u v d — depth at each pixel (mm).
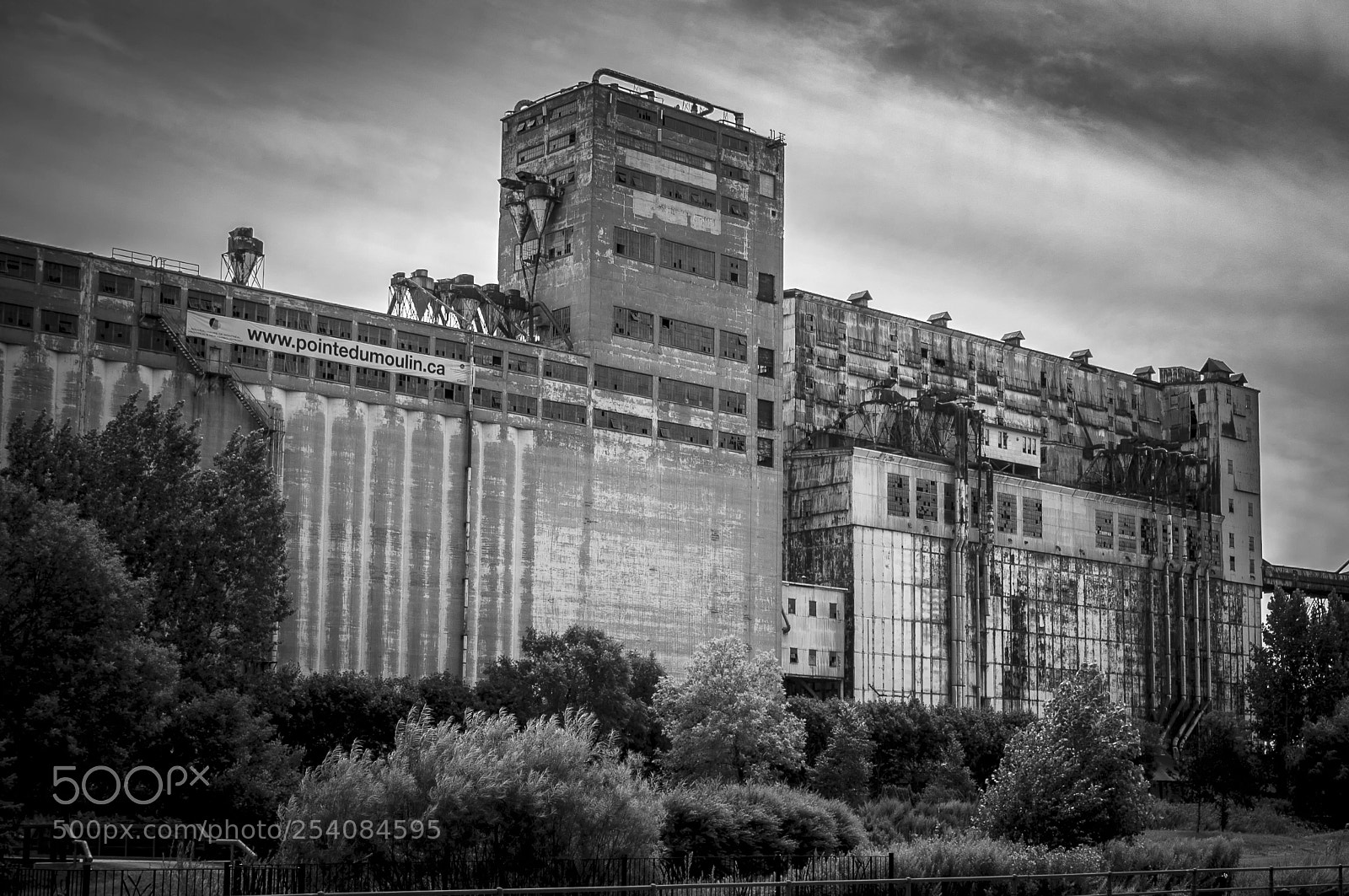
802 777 139875
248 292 152125
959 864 70500
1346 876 73562
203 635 99500
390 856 56844
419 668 159375
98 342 142750
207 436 146875
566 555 173000
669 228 190000
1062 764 91812
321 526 154000
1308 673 194000
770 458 195625
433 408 164375
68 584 75250
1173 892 61125
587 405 177750
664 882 61438
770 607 191125
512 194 188500
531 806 60000
